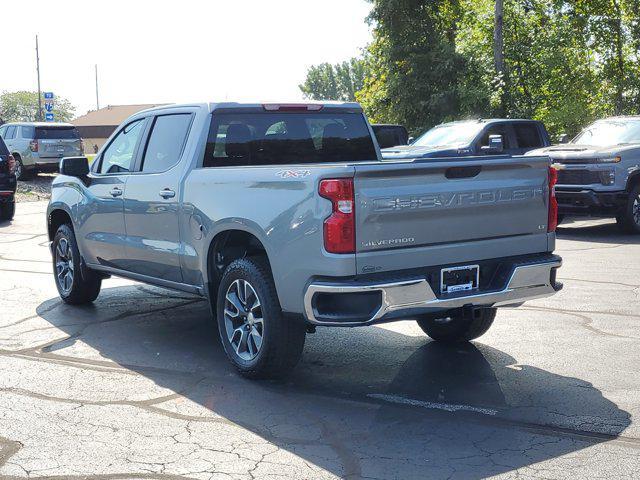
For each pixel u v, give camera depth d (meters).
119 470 4.04
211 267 5.97
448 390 5.36
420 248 5.01
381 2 27.47
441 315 5.52
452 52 26.75
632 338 6.68
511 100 25.58
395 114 27.98
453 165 5.05
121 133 7.30
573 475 3.94
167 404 5.11
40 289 9.11
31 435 4.54
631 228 13.87
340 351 6.43
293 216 5.00
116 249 7.12
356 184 4.77
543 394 5.23
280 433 4.58
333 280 4.81
